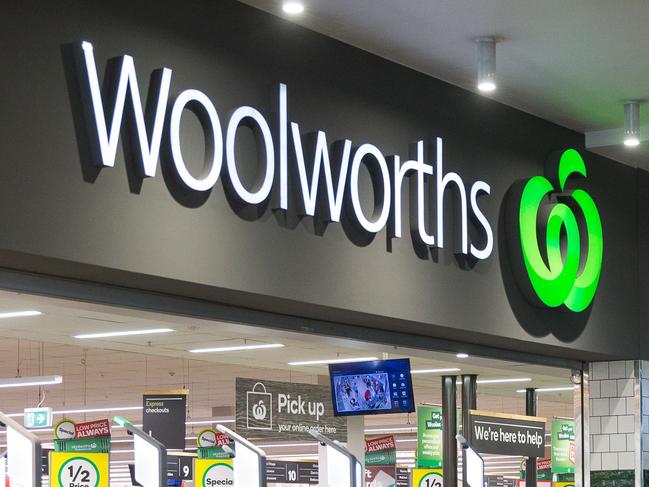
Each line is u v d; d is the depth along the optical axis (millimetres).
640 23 8234
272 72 7879
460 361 10906
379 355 15969
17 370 21906
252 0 7777
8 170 6125
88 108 6535
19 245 6125
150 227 6871
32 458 6281
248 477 6898
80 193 6477
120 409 27547
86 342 14773
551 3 7871
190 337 14281
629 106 10109
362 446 19141
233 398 26828
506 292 9891
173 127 7035
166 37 7141
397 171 8750
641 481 11344
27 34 6324
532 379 18688
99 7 6742
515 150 10195
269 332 8672
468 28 8352
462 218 9320
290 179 7906
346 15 8070
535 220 10109
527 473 18844
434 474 18062
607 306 11234
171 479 18547
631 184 11891
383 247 8641
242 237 7484
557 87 9727
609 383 11703
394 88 8938
